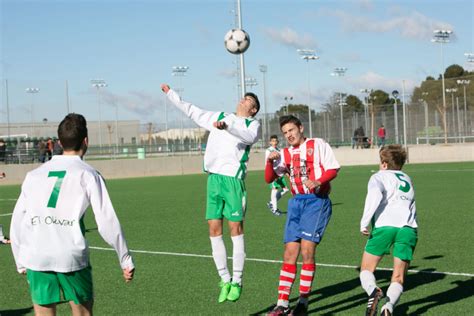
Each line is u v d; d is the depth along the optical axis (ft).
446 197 55.72
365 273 17.78
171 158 115.65
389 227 17.95
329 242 32.58
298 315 19.03
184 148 134.21
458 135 142.10
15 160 111.04
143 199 63.46
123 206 56.65
